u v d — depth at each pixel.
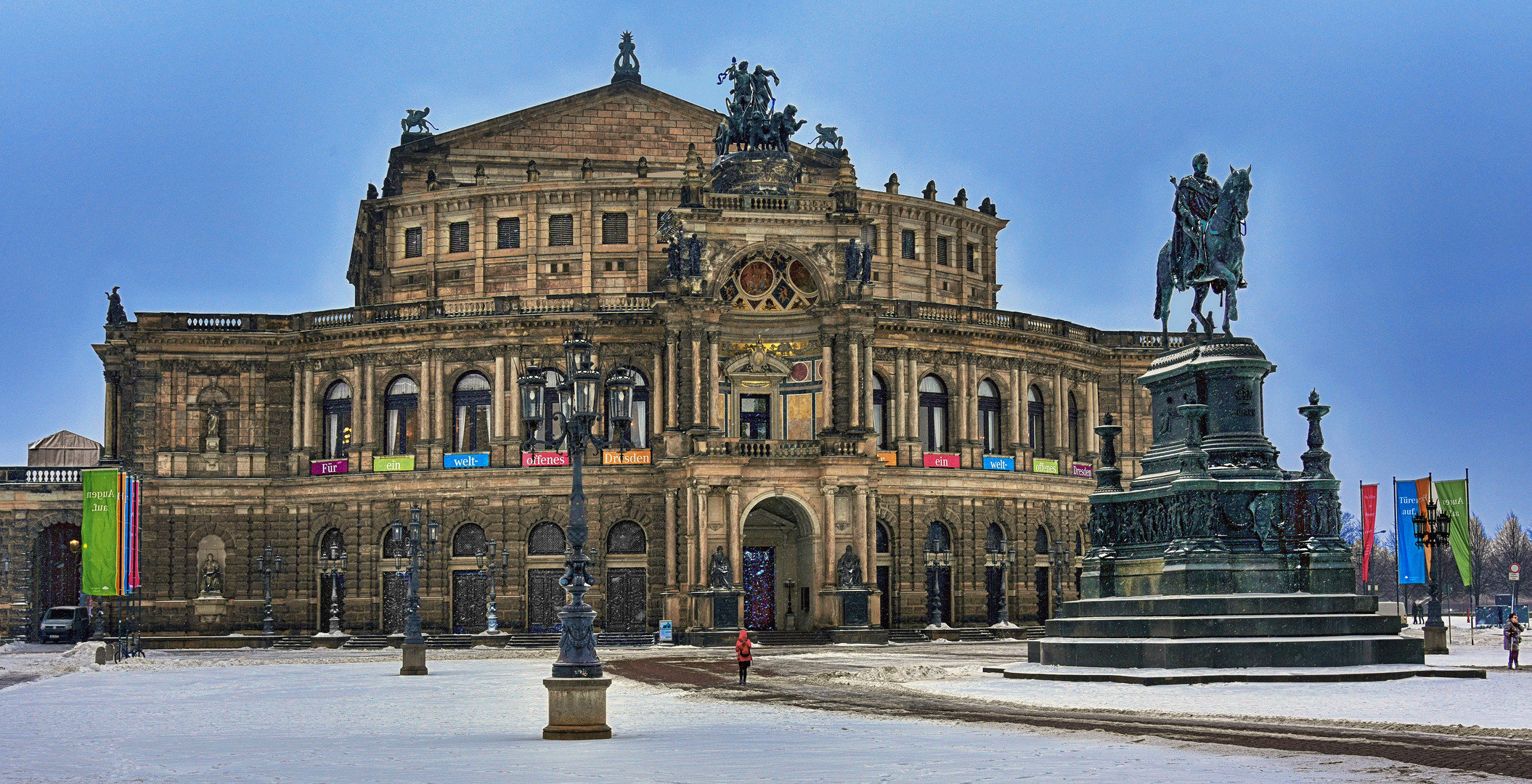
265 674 79.44
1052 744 36.78
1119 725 41.62
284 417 119.50
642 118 132.12
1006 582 120.25
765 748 36.62
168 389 118.56
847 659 85.81
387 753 36.81
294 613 117.50
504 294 122.12
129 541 98.44
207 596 117.19
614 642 107.19
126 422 122.69
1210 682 54.94
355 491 116.56
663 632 107.75
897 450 116.50
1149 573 62.56
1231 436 63.47
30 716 50.59
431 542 113.94
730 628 106.50
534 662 89.56
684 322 110.81
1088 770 31.28
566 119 131.00
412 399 117.25
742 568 108.75
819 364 114.38
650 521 113.06
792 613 115.19
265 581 117.25
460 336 115.31
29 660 93.88
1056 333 125.31
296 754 36.78
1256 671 56.72
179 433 118.44
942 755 34.53
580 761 34.09
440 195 123.88
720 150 118.38
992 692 55.69
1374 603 60.78
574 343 42.66
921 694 56.31
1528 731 38.94
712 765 32.84
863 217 114.06
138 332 118.12
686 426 110.19
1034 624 121.38
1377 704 46.94
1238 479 61.38
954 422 119.38
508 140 130.12
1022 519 121.62
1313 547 61.00
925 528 117.12
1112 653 59.94
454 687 65.81
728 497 108.00
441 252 124.88
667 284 111.94
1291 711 45.25
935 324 117.81
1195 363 63.88
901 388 117.00
